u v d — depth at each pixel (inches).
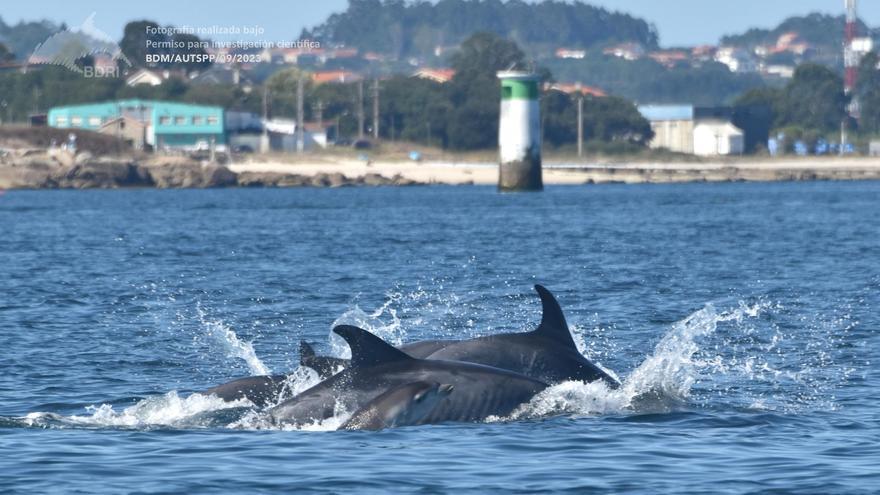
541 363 2918.3
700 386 3221.0
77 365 3636.8
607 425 2701.8
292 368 3720.5
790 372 3469.5
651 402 2923.2
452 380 2716.5
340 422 2632.9
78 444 2513.5
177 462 2367.1
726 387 3218.5
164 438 2564.0
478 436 2559.1
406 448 2453.2
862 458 2412.6
